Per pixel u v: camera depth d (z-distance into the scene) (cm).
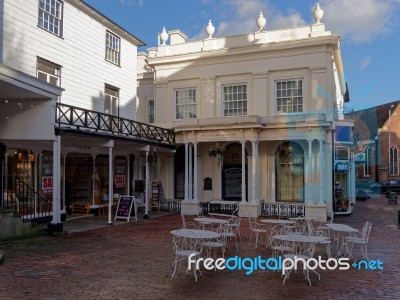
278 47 1620
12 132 1077
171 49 1861
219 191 1709
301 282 633
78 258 784
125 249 877
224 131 1538
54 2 1294
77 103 1388
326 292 583
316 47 1570
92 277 648
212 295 564
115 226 1236
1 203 1095
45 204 1250
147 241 976
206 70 1766
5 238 942
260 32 1681
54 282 617
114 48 1627
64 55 1327
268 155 1631
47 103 1062
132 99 1741
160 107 1859
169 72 1841
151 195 1741
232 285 612
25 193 1173
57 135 1063
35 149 1227
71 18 1366
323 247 923
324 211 1414
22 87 933
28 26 1175
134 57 1766
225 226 914
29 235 1002
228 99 1741
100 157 1535
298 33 1622
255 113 1669
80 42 1410
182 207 1603
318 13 1594
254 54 1673
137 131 1445
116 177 1636
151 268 709
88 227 1201
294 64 1606
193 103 1806
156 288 592
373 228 1240
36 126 1066
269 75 1662
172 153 1809
